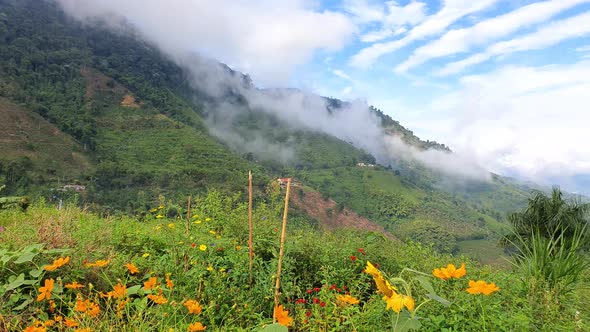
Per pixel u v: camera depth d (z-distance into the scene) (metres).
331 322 3.12
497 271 4.69
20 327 2.35
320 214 113.19
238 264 3.80
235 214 6.01
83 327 2.29
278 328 2.08
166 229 4.80
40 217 5.24
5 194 63.59
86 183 81.94
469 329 2.67
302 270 4.48
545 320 3.05
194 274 3.44
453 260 4.90
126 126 139.62
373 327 2.83
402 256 5.05
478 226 167.00
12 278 2.84
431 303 2.95
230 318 3.05
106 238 4.18
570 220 6.25
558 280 4.04
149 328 2.40
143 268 3.73
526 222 6.74
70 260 3.21
